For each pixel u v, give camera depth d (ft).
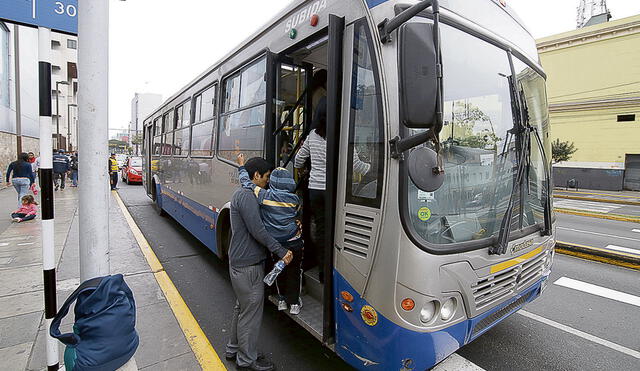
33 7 7.45
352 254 8.09
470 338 8.07
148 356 9.93
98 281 6.66
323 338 8.70
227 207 14.43
